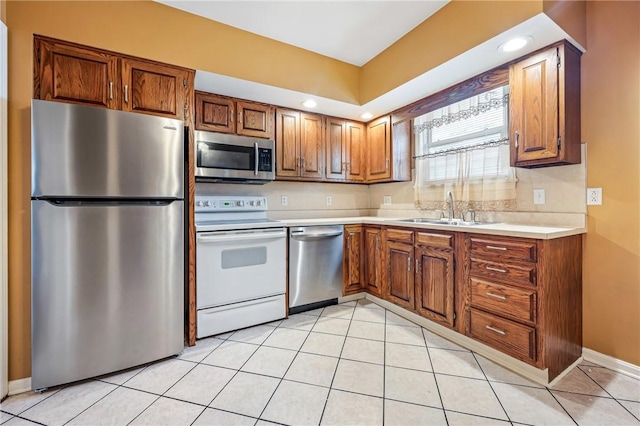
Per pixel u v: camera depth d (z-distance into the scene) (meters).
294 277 2.70
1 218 1.55
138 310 1.84
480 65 2.13
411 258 2.51
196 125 2.51
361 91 2.94
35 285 1.57
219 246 2.27
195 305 2.18
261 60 2.39
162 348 1.92
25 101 1.63
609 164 1.81
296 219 3.24
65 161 1.61
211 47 2.19
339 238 2.96
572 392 1.57
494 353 1.88
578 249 1.89
